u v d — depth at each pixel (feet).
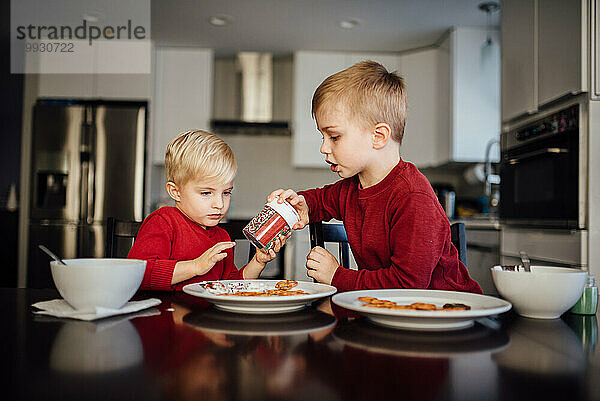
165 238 3.71
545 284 2.14
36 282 11.21
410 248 2.78
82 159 11.31
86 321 2.04
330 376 1.35
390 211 3.04
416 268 2.75
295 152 13.87
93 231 11.28
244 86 14.78
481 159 12.08
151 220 3.82
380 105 3.00
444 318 1.82
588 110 6.68
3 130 11.86
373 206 3.18
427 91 13.35
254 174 14.89
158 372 1.37
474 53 12.11
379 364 1.46
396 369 1.41
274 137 14.98
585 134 6.75
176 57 13.70
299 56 13.92
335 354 1.55
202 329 1.90
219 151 3.62
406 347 1.65
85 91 12.37
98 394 1.21
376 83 3.01
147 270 3.07
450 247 3.32
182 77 13.67
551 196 7.51
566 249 7.11
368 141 3.03
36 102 12.08
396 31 12.42
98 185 11.34
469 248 10.22
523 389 1.26
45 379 1.31
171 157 3.70
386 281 2.76
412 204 2.86
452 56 12.10
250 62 14.71
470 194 14.25
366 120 2.99
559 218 7.29
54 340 1.71
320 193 3.94
